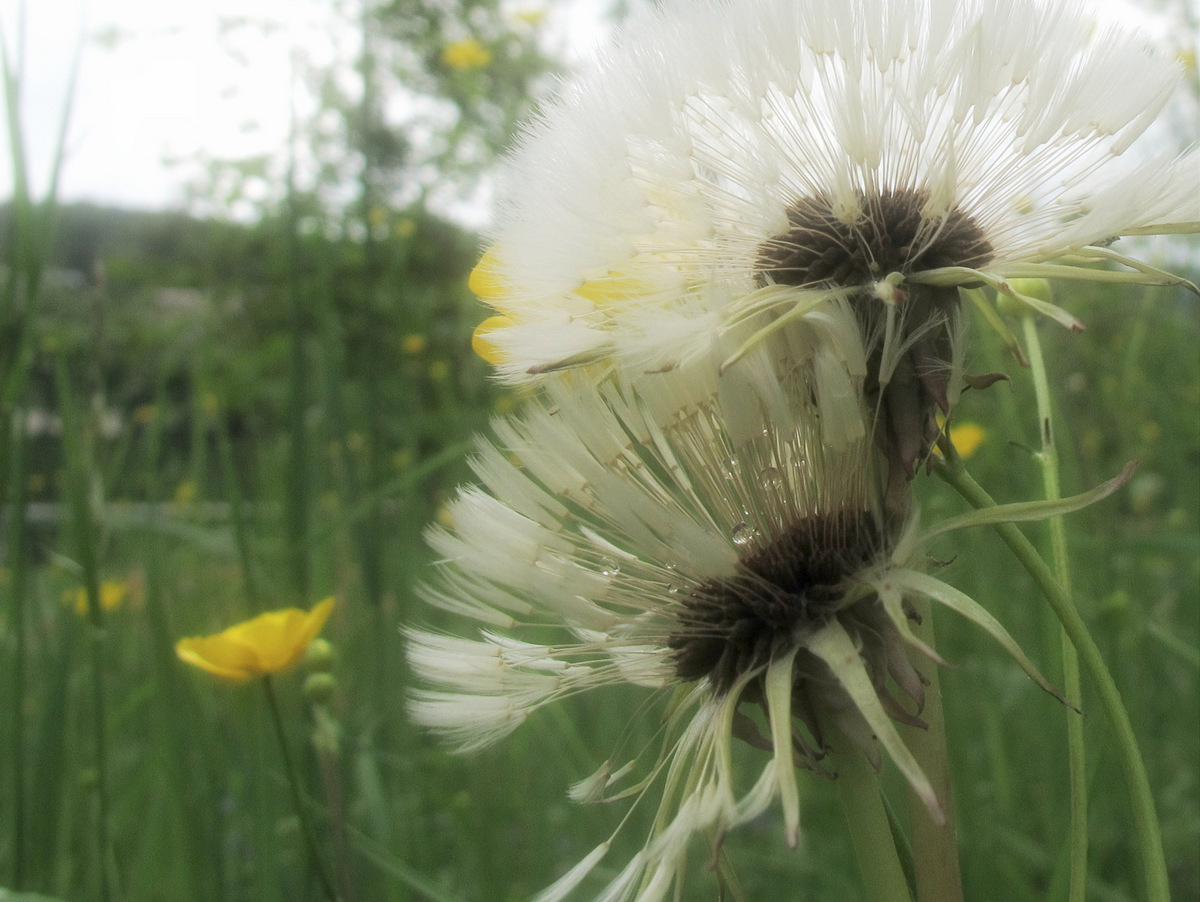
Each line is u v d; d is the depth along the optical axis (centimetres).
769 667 6
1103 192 6
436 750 18
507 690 8
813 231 7
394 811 17
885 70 6
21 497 14
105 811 14
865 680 6
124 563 22
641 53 7
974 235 7
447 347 36
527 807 19
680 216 7
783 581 7
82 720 18
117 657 20
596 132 7
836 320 6
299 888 15
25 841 15
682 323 6
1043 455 8
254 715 16
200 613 21
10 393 13
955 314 6
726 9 7
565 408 7
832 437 6
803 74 7
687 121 7
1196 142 7
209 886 14
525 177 7
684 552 7
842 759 7
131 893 15
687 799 6
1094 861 15
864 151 6
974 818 14
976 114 6
